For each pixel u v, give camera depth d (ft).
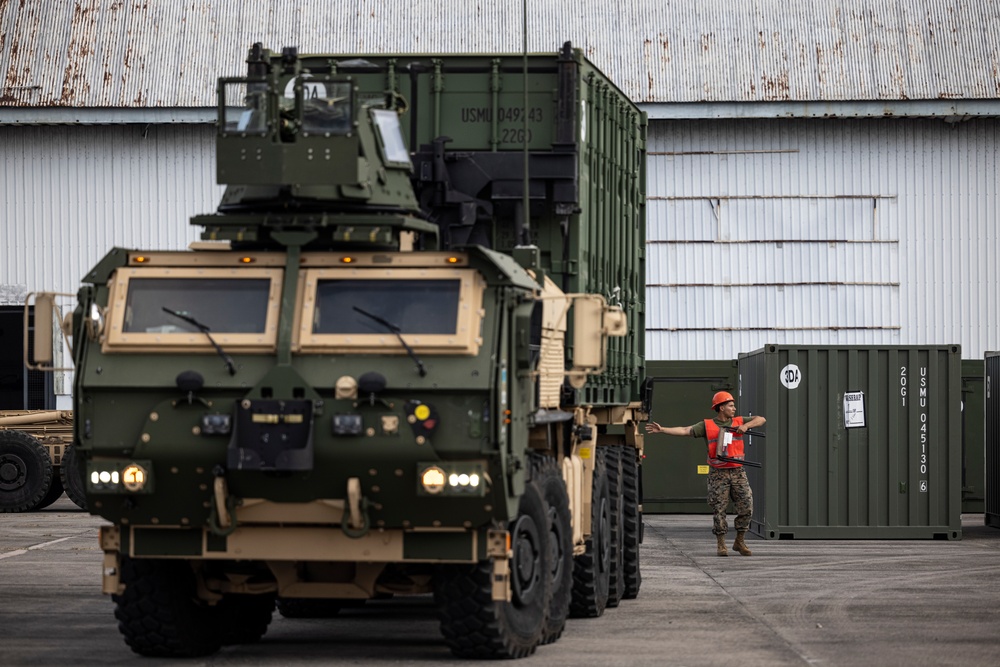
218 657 47.78
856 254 142.31
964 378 110.73
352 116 44.75
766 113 139.33
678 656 47.42
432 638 52.34
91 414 44.34
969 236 141.90
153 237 145.18
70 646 49.80
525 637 46.91
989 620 56.08
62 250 145.28
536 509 47.96
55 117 141.38
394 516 43.73
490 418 42.78
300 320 44.06
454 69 57.72
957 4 146.72
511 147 57.36
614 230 65.41
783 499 92.17
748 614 58.08
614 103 65.10
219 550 44.86
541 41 144.36
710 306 142.72
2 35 147.74
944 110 138.82
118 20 148.56
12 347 143.43
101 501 44.50
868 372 92.43
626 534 63.57
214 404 43.60
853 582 69.10
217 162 44.68
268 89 44.75
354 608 61.52
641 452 74.23
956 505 91.91
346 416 42.73
